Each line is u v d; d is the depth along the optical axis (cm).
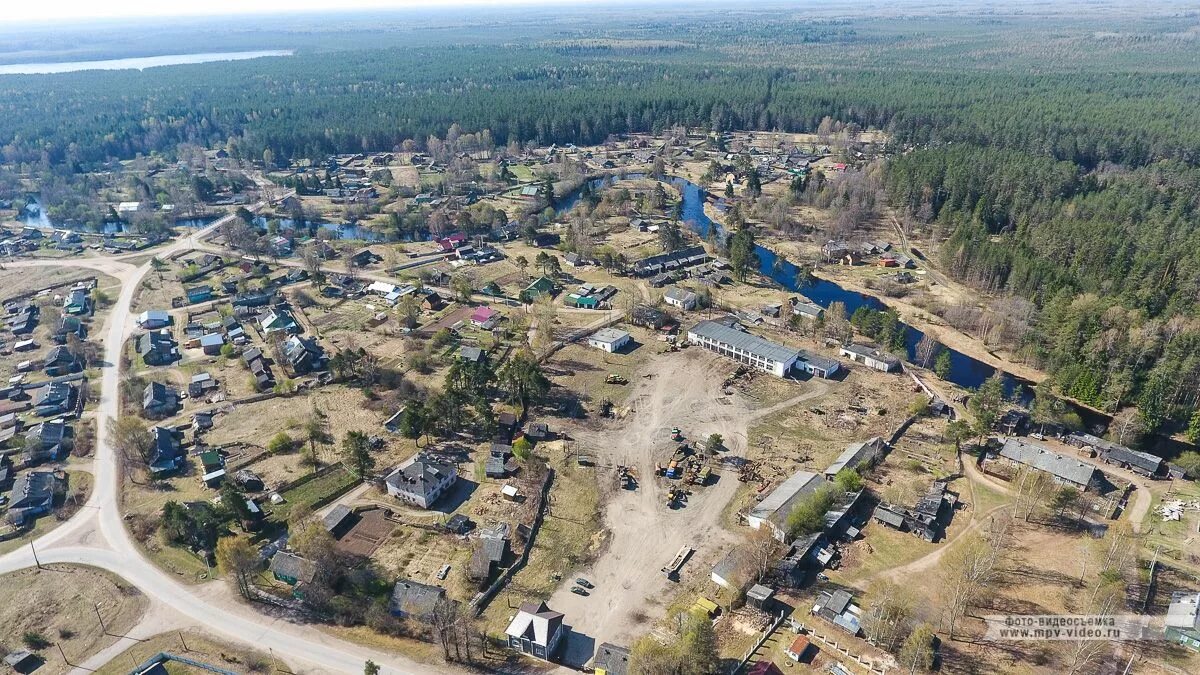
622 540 11112
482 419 14375
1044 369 16575
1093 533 10988
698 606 9694
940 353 17438
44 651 9144
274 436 13912
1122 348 15162
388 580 10350
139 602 9938
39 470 12938
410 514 11781
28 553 10906
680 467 12825
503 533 11169
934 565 10388
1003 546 10725
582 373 16362
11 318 19612
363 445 12769
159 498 12212
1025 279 19288
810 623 9469
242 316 19688
